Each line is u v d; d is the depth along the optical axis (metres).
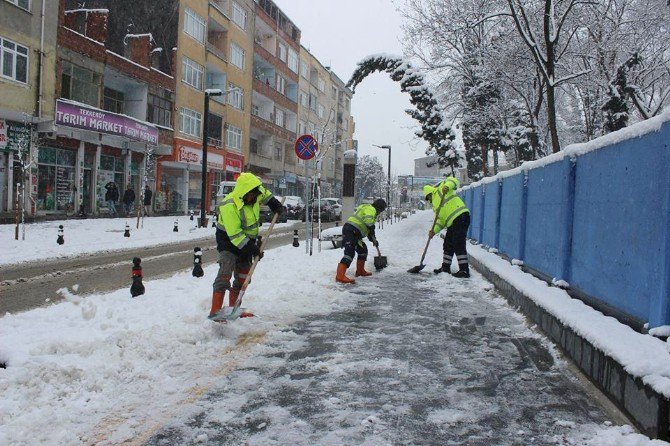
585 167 6.16
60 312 6.22
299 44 57.66
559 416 3.74
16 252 12.84
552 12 14.51
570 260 6.67
